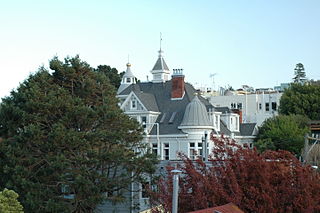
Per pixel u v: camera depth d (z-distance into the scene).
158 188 30.41
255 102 109.44
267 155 26.77
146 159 38.22
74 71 40.53
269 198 23.27
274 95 108.31
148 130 64.94
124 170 40.00
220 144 26.98
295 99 90.00
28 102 37.81
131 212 39.22
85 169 35.84
